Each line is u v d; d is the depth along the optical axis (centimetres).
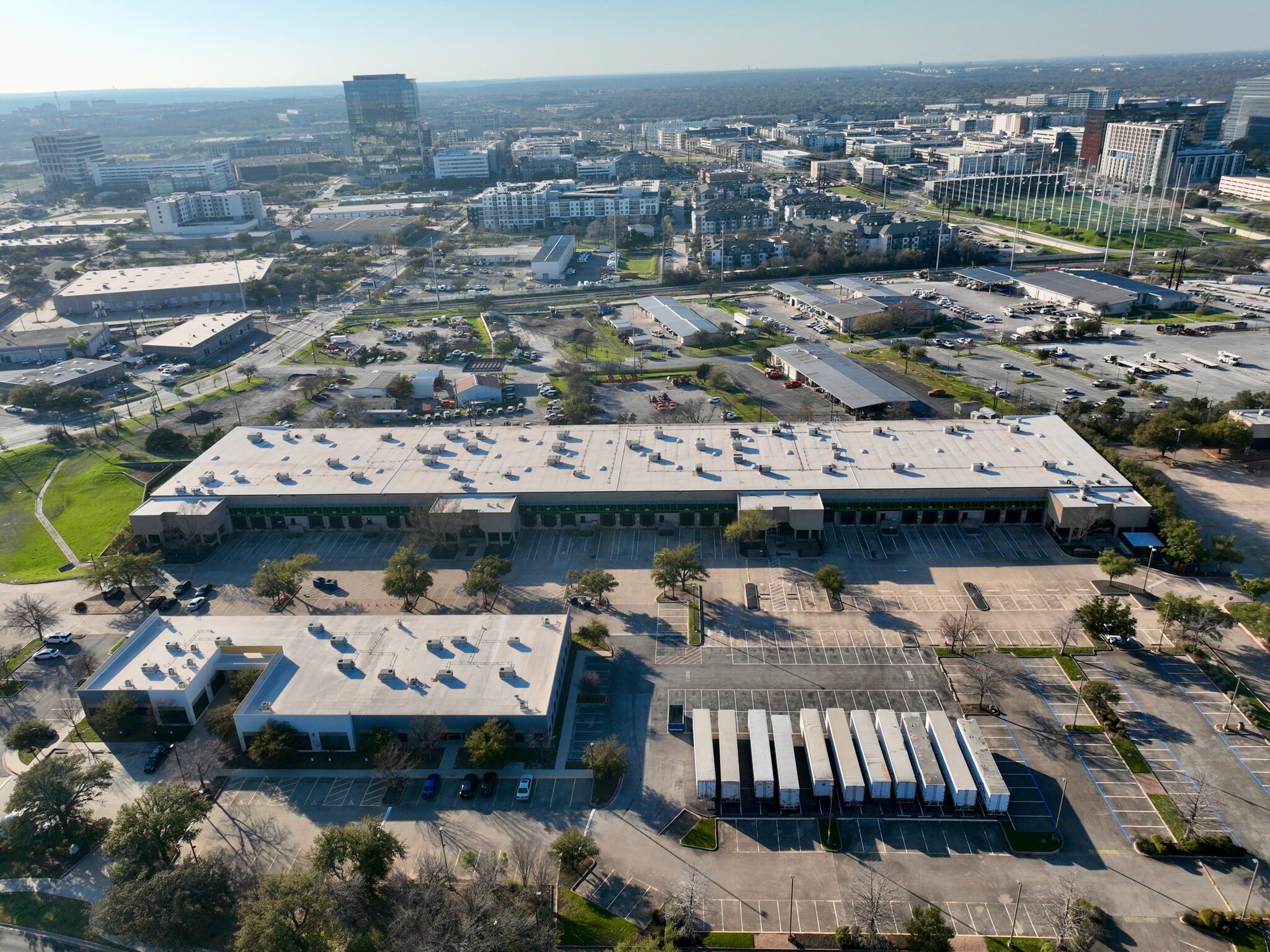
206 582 17738
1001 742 12694
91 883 11056
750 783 12175
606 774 11994
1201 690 13625
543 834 11438
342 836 10538
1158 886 10412
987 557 17612
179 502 19225
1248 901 10175
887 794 11606
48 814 11400
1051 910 10112
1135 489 18438
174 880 10044
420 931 9575
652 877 10781
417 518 18462
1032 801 11650
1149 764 12212
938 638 15112
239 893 10575
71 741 13525
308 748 13100
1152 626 15200
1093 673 14100
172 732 13588
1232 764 12169
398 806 11981
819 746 12206
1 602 17512
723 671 14462
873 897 9925
